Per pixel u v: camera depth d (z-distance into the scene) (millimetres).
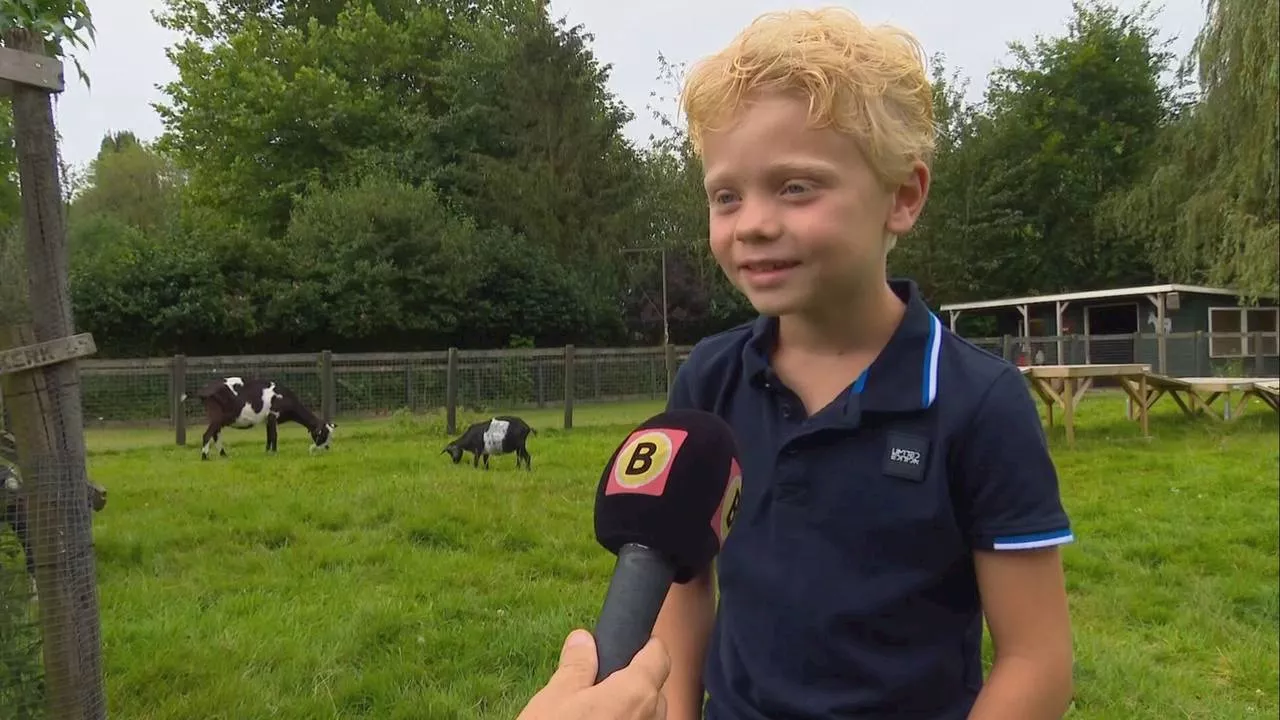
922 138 1080
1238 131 17359
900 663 1099
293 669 3861
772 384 1209
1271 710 3770
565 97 28891
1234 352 23344
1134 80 32781
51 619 2660
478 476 9180
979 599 1167
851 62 992
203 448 11672
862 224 1018
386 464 10445
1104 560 5871
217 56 30734
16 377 2645
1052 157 31906
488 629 4371
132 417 15641
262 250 22531
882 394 1126
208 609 4664
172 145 31484
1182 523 6836
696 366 1359
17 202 2965
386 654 4090
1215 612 4922
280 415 12414
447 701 3566
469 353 17547
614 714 665
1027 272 32969
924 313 1180
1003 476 1075
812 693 1122
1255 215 17875
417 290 23797
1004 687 1055
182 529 6348
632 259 31297
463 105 29031
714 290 31531
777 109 986
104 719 2807
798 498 1158
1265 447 10875
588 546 6066
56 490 2662
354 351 23844
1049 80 33375
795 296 1012
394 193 24344
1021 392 1119
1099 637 4508
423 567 5527
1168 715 3643
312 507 7129
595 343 28172
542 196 27797
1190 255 19922
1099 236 32000
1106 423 13734
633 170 29891
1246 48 16109
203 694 3566
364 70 31234
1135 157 32219
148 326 21047
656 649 743
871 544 1115
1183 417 14195
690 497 827
